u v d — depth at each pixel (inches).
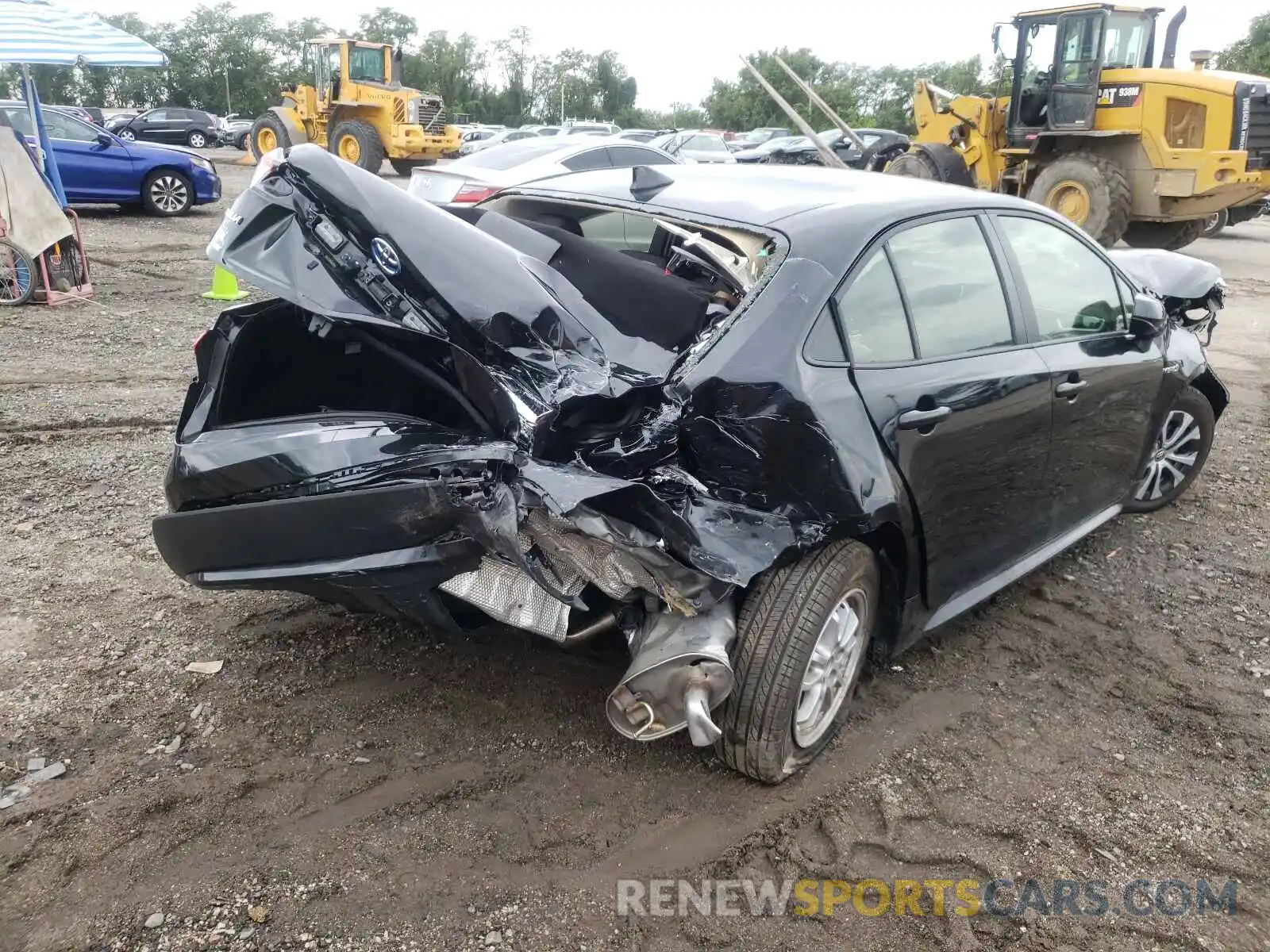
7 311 336.8
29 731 117.0
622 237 153.2
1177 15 555.2
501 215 133.0
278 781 111.3
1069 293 156.5
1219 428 266.7
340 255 104.4
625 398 104.7
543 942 92.3
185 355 293.1
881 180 148.7
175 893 95.0
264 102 3287.4
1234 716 134.6
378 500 97.1
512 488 94.8
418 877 98.8
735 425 104.1
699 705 95.7
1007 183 585.3
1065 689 139.9
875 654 132.3
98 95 3107.8
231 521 104.6
